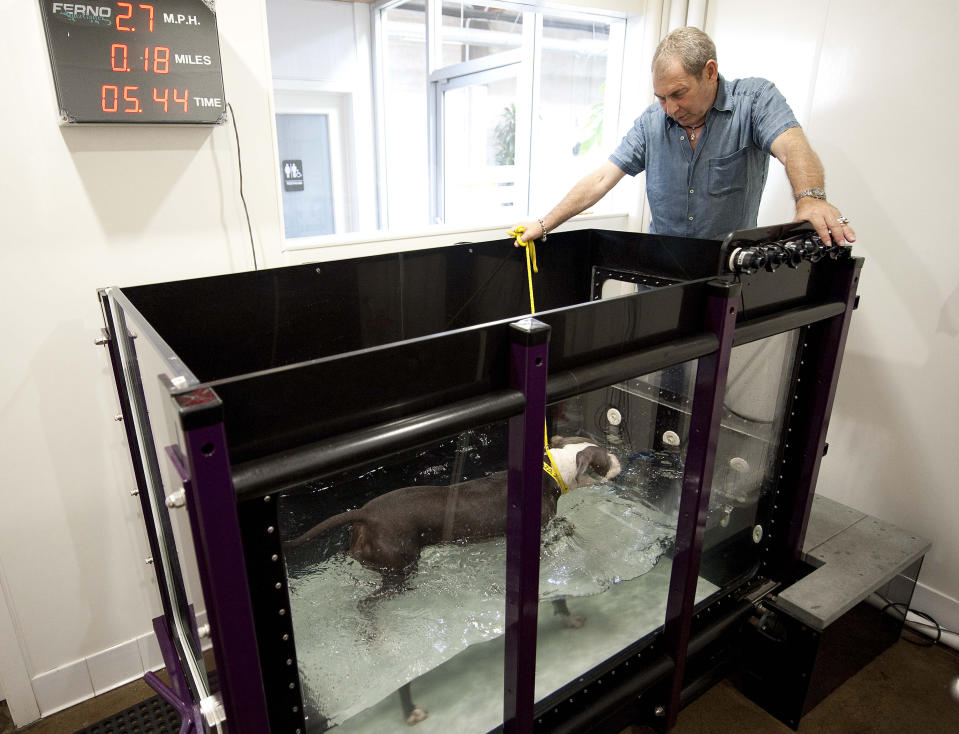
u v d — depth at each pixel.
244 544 0.77
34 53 1.24
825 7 1.84
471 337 0.85
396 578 1.10
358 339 1.57
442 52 4.23
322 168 4.00
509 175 3.62
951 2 1.58
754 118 1.68
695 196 1.87
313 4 3.54
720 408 1.21
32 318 1.37
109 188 1.39
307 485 1.02
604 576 1.35
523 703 1.08
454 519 1.15
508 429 0.95
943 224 1.68
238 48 1.47
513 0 2.09
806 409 1.52
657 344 1.10
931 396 1.78
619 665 1.28
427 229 1.96
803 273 1.36
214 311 1.33
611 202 2.60
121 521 1.60
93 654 1.64
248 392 0.69
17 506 1.45
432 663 1.10
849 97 1.82
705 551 1.52
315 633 1.00
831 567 1.62
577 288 2.00
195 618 1.12
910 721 1.55
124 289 1.20
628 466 1.56
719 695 1.65
